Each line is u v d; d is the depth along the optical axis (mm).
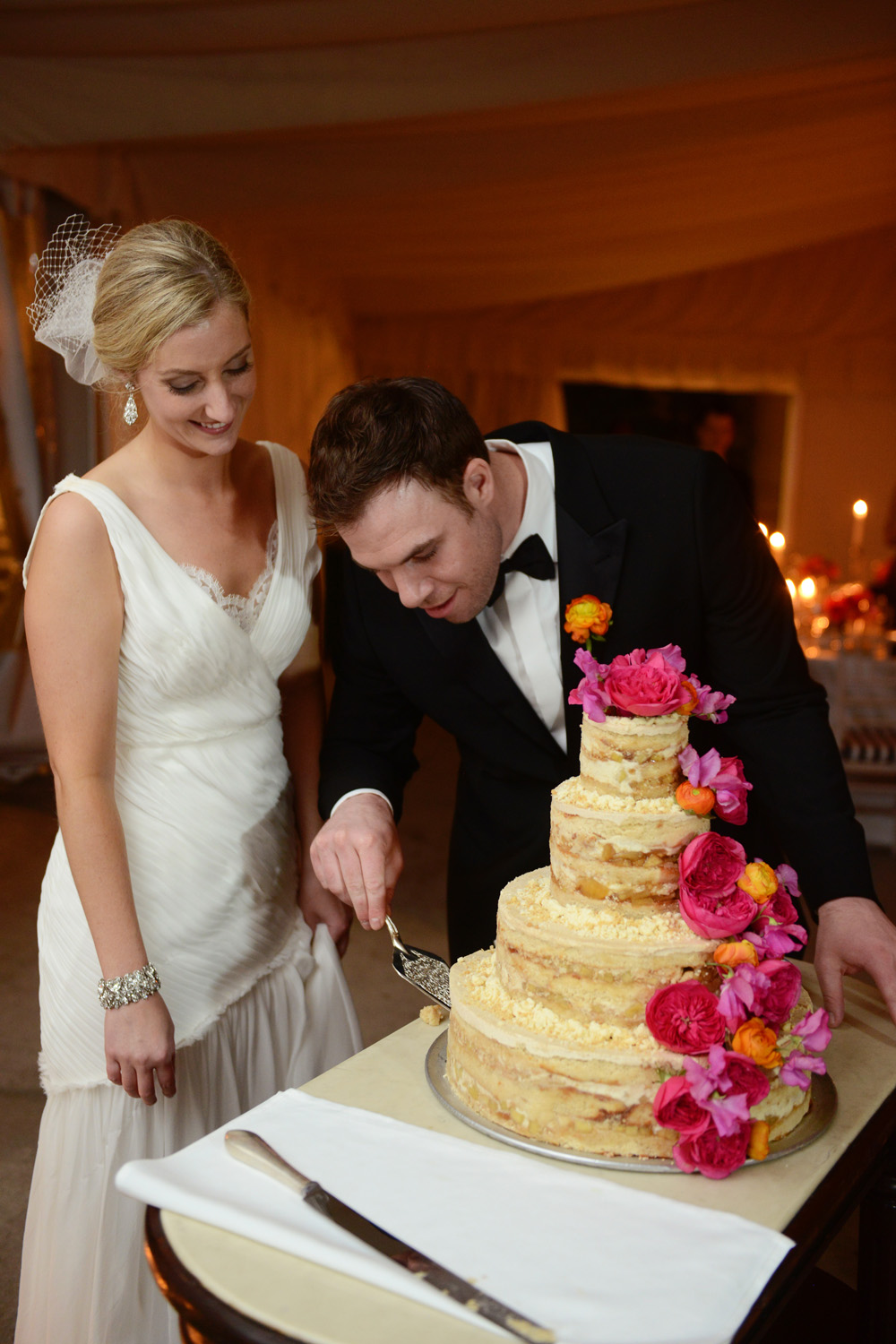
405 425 1473
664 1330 956
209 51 4566
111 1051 1627
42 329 1674
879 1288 1474
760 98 5465
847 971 1592
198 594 1701
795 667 1885
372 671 2047
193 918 1779
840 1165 1233
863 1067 1449
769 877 1229
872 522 10547
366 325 10500
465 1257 1050
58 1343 1751
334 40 4496
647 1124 1212
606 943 1229
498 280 9227
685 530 1847
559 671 1904
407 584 1562
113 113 4766
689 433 10789
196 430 1596
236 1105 1887
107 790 1644
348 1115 1303
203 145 5539
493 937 2146
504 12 4332
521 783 2066
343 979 2098
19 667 5895
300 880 2100
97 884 1612
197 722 1752
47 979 1782
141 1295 1754
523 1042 1235
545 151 5828
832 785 1777
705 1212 1114
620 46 4445
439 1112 1327
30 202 5547
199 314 1492
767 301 10320
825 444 10523
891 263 10070
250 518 1835
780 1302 1083
